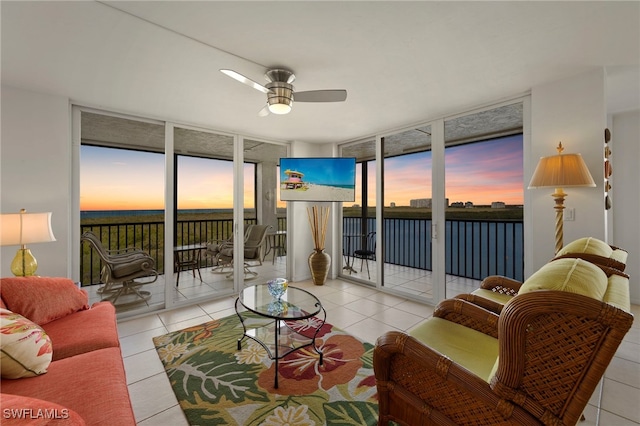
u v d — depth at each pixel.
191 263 3.64
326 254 4.38
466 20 1.61
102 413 1.06
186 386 1.86
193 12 1.52
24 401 0.80
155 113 3.12
